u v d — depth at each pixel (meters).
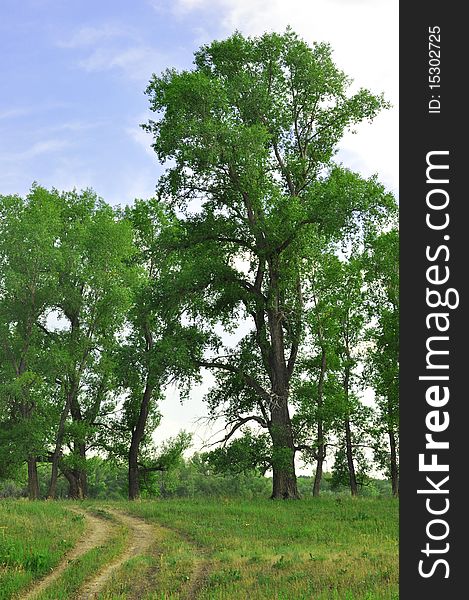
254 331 42.06
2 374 48.88
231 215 41.09
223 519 28.95
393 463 47.00
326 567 18.16
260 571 18.28
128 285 51.16
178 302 39.94
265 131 37.78
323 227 37.62
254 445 40.56
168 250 41.72
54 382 49.62
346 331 48.84
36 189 54.12
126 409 52.91
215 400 41.56
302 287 43.31
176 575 18.38
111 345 50.59
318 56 41.47
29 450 47.19
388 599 14.33
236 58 41.66
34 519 27.28
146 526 27.70
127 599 16.70
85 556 21.02
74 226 52.25
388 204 36.97
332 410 42.84
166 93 38.09
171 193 40.44
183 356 38.69
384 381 46.03
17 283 47.78
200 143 37.44
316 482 44.62
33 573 19.47
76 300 50.28
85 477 54.31
